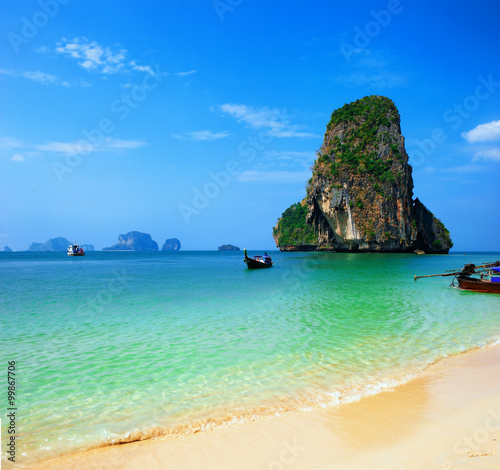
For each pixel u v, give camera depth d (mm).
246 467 4426
